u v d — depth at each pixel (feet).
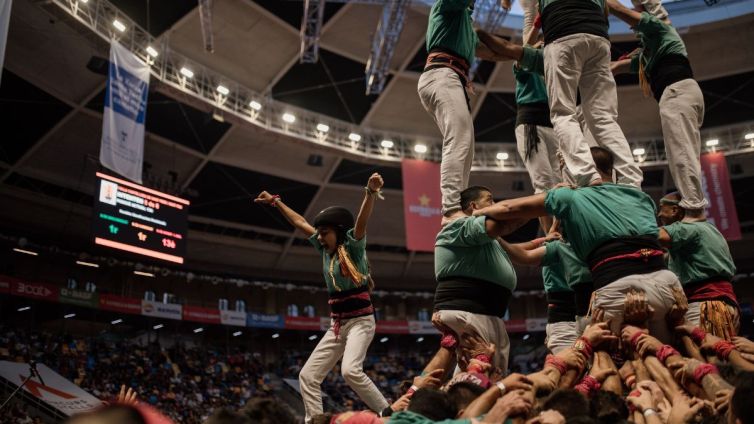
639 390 11.31
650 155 93.30
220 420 8.20
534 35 18.74
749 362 11.91
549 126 19.01
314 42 67.00
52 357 78.95
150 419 5.53
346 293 17.46
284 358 110.52
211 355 102.42
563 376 11.76
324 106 88.02
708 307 14.53
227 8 72.74
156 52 69.51
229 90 79.97
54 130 78.02
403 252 114.11
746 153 88.38
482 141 95.91
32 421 63.41
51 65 70.79
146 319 101.30
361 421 10.90
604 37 15.11
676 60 16.30
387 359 115.34
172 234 69.46
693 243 15.02
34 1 58.13
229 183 94.12
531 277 120.06
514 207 13.05
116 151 54.70
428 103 16.46
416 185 81.82
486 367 12.63
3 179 80.18
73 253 92.43
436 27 16.67
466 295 13.51
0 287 79.51
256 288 114.73
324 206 102.99
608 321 12.51
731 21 78.33
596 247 12.78
